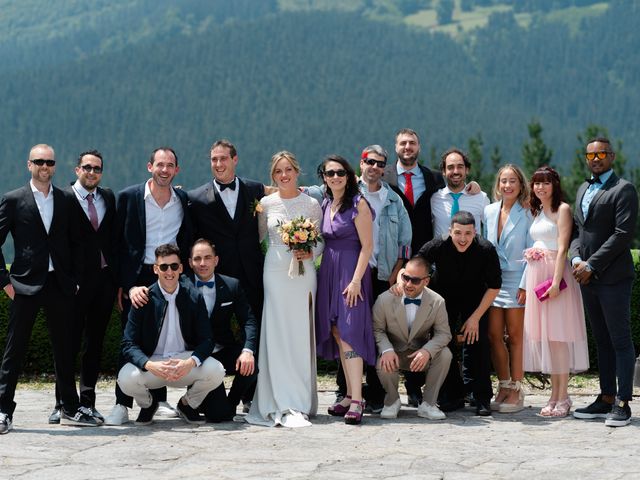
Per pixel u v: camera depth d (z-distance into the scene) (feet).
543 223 25.08
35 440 21.79
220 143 24.98
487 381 25.22
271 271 24.86
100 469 19.08
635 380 28.99
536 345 25.08
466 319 25.67
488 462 19.65
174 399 28.35
